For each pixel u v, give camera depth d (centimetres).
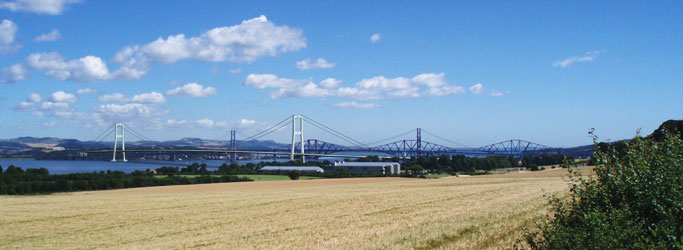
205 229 2594
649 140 1397
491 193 4091
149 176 8631
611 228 1119
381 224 2461
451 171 13688
